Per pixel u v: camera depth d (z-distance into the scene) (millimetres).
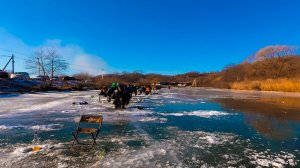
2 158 7223
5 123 12695
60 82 62969
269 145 9062
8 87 38812
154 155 7668
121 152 7898
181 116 15781
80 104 22125
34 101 24531
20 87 41875
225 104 24375
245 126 12617
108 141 9219
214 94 43844
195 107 21344
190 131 11250
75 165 6703
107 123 12922
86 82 73688
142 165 6801
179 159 7359
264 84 61000
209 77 134750
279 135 10664
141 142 9188
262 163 7148
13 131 10820
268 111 18844
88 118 8648
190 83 127812
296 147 8852
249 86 68250
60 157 7336
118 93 19188
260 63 101688
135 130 11258
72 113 16406
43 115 15453
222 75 118125
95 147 8414
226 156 7715
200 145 8906
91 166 6645
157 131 11148
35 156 7395
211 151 8203
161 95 38906
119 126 12141
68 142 9008
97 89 62125
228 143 9266
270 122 13867
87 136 9977
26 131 10828
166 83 122625
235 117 15648
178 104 23938
